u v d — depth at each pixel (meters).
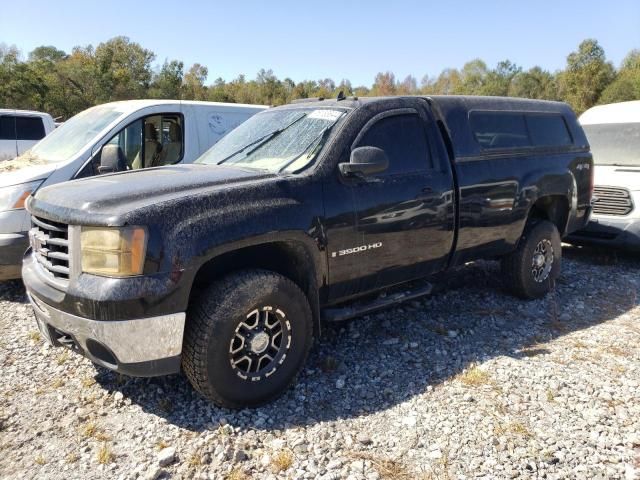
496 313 5.11
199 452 2.91
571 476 2.72
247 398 3.29
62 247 3.17
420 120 4.36
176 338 2.99
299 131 4.06
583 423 3.18
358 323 4.83
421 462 2.84
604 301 5.56
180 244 2.93
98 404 3.45
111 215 2.88
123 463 2.85
